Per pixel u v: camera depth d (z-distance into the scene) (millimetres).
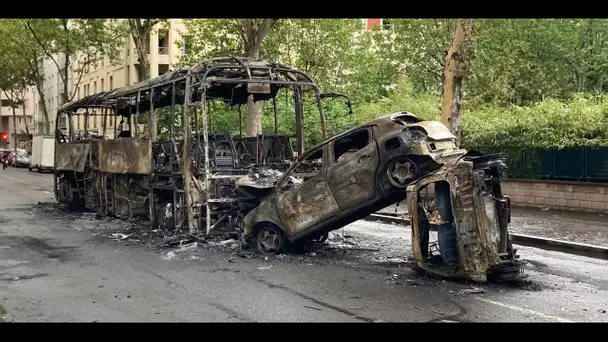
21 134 88125
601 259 9656
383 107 22125
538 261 9438
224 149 13383
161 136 18094
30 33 40281
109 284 7637
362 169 8648
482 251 7414
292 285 7555
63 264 8992
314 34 25312
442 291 7199
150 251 10117
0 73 50156
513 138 16688
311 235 9406
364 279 7879
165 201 12875
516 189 16594
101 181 15766
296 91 12461
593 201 14742
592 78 24797
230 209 10945
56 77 71312
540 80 23891
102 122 17859
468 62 13289
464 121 18312
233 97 13961
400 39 25953
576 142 15117
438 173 7766
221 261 9164
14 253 9945
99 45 37688
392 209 16156
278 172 11414
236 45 24344
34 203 18906
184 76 11375
